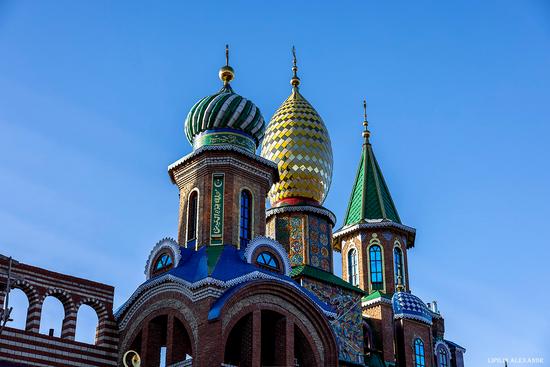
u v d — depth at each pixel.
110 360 50.03
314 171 64.31
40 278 49.00
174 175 56.12
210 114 55.59
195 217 53.47
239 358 51.06
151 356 49.09
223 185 53.12
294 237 60.50
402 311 64.19
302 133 64.81
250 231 53.22
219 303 46.22
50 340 47.72
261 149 66.12
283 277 50.91
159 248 52.22
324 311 51.25
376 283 67.50
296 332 50.12
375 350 62.56
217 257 49.78
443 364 71.12
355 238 69.56
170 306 48.75
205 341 45.62
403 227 69.50
